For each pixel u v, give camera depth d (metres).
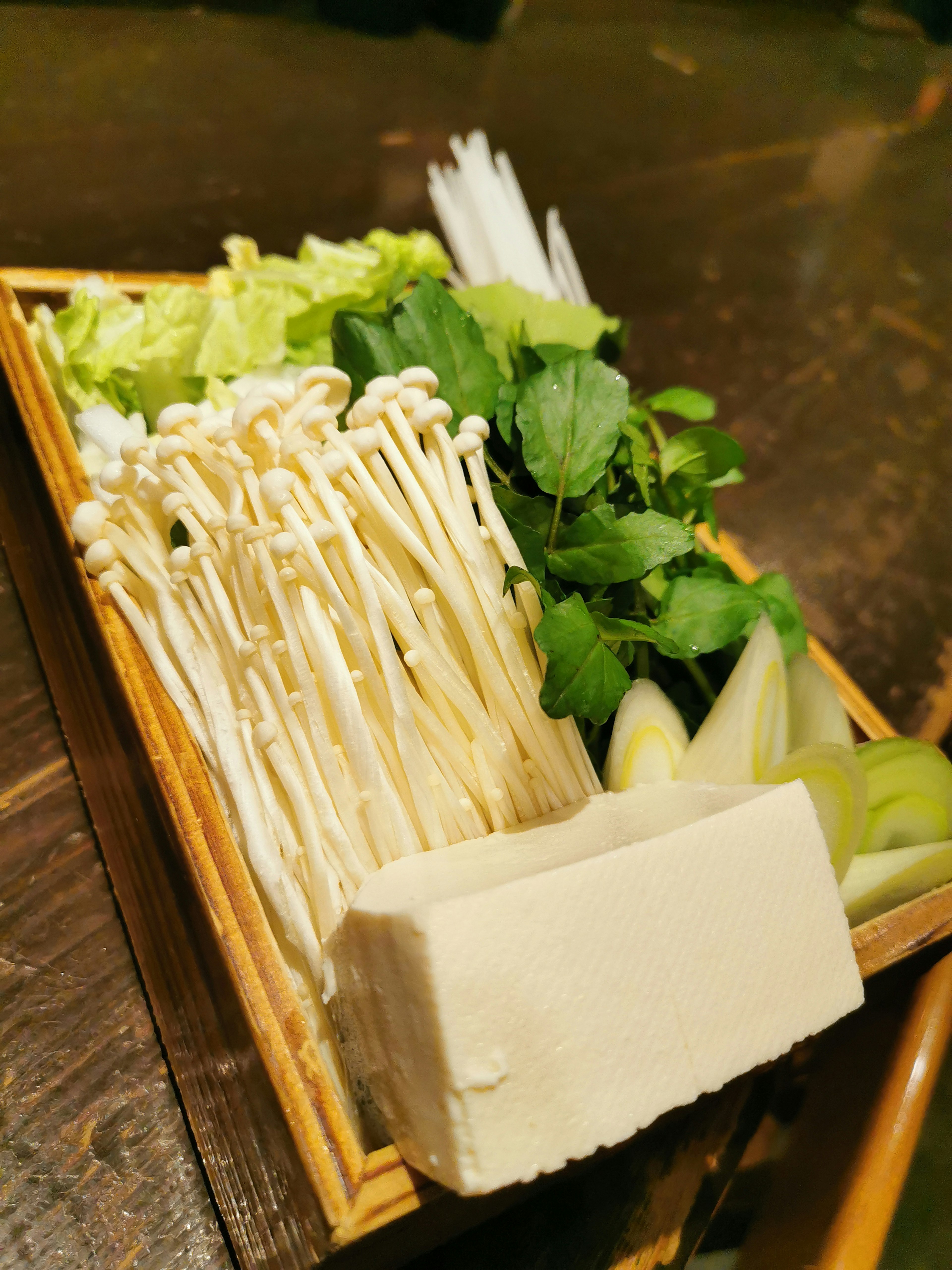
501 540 0.26
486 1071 0.20
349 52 0.58
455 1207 0.22
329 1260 0.21
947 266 0.57
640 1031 0.21
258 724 0.25
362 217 0.49
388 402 0.26
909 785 0.31
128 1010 0.28
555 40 0.64
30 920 0.29
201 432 0.27
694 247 0.54
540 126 0.58
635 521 0.27
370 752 0.25
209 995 0.24
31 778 0.31
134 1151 0.26
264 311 0.35
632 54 0.65
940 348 0.53
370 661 0.25
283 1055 0.21
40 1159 0.26
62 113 0.47
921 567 0.44
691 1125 0.29
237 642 0.25
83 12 0.52
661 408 0.34
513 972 0.21
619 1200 0.28
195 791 0.24
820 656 0.35
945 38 0.70
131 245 0.43
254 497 0.25
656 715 0.29
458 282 0.44
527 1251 0.27
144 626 0.26
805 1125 0.28
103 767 0.28
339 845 0.25
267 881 0.24
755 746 0.29
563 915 0.21
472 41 0.62
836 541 0.44
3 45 0.49
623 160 0.58
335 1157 0.21
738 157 0.60
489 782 0.26
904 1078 0.26
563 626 0.24
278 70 0.55
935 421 0.49
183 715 0.25
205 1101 0.26
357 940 0.22
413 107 0.56
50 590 0.30
